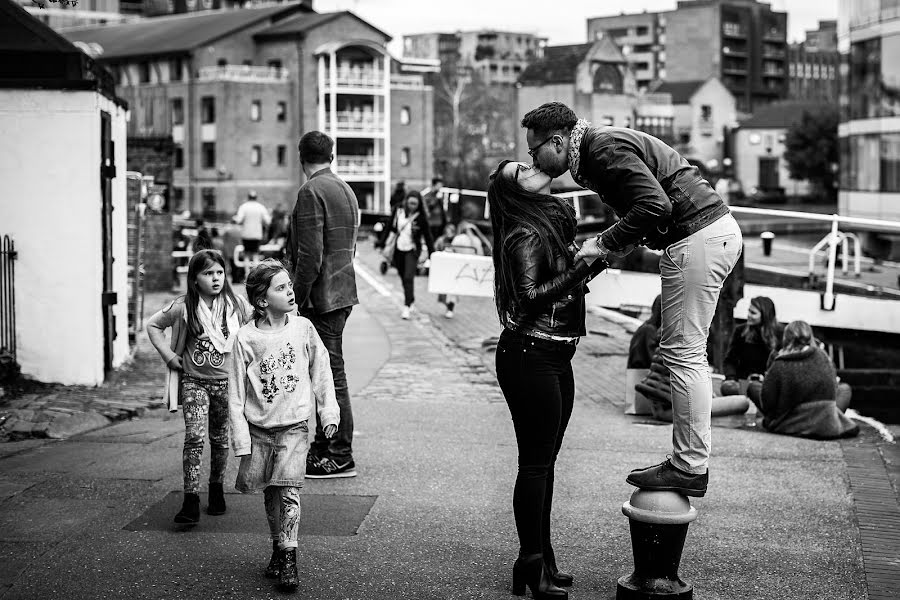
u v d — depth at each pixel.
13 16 10.89
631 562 5.89
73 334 10.90
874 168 39.50
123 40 91.75
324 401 5.59
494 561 5.85
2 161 10.76
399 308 18.56
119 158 12.32
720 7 145.88
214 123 82.75
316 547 6.04
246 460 5.53
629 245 4.84
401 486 7.31
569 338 5.20
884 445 8.74
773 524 6.58
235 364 5.48
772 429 9.18
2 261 10.73
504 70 190.25
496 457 8.16
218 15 91.12
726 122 122.12
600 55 112.06
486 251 18.19
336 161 85.56
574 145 4.96
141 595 5.31
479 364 12.88
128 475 7.45
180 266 28.92
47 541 6.07
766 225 56.88
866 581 5.62
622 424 9.58
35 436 8.77
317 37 84.50
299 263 7.28
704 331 5.02
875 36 39.00
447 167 106.44
